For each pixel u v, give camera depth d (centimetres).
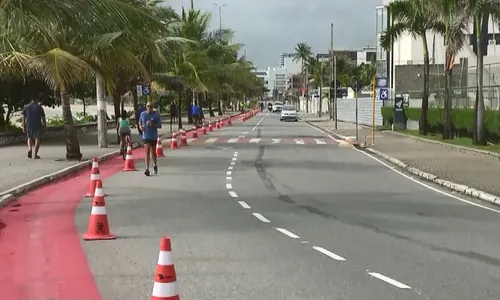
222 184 2386
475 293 973
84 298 949
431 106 5856
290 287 1005
